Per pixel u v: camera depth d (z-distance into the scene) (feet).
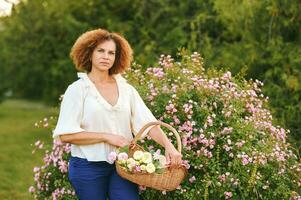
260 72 27.43
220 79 18.72
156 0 34.83
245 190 17.01
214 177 16.74
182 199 16.99
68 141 14.47
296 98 25.04
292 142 22.81
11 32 44.57
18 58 46.78
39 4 43.14
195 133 17.22
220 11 27.76
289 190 17.70
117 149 14.56
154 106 17.61
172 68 18.57
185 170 14.64
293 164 18.60
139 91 17.99
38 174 19.38
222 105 17.72
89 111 14.44
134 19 35.17
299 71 25.12
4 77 53.67
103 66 14.74
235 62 27.43
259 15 26.73
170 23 33.76
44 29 42.65
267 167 17.44
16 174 33.91
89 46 14.90
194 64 19.02
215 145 17.22
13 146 44.60
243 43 27.81
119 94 14.84
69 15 37.17
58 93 45.39
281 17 26.30
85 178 14.48
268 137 18.22
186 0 33.40
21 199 27.50
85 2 37.88
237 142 17.07
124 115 14.76
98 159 14.42
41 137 49.08
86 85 14.62
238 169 16.94
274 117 24.31
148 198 16.96
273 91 25.75
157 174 14.14
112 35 15.12
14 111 72.38
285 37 26.89
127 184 14.57
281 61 26.02
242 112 18.17
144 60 30.42
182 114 17.31
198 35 31.35
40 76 51.01
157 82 18.03
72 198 18.06
